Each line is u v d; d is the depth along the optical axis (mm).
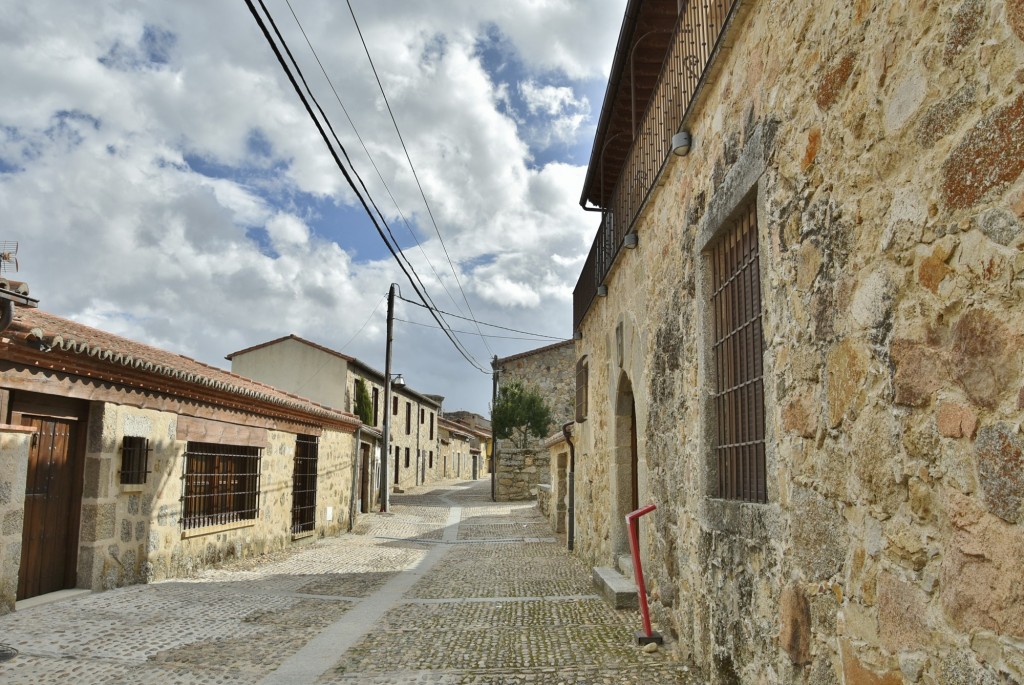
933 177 2182
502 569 10344
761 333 3803
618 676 4582
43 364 6547
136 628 5844
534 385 29688
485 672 4742
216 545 10039
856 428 2623
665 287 5797
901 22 2373
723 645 4129
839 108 2797
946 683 2080
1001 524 1861
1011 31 1849
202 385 9133
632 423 8250
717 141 4367
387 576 9617
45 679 4426
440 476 42469
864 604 2553
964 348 2023
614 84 7180
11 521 6008
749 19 3809
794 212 3191
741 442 4105
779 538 3322
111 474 7543
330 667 4895
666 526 5629
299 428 13180
